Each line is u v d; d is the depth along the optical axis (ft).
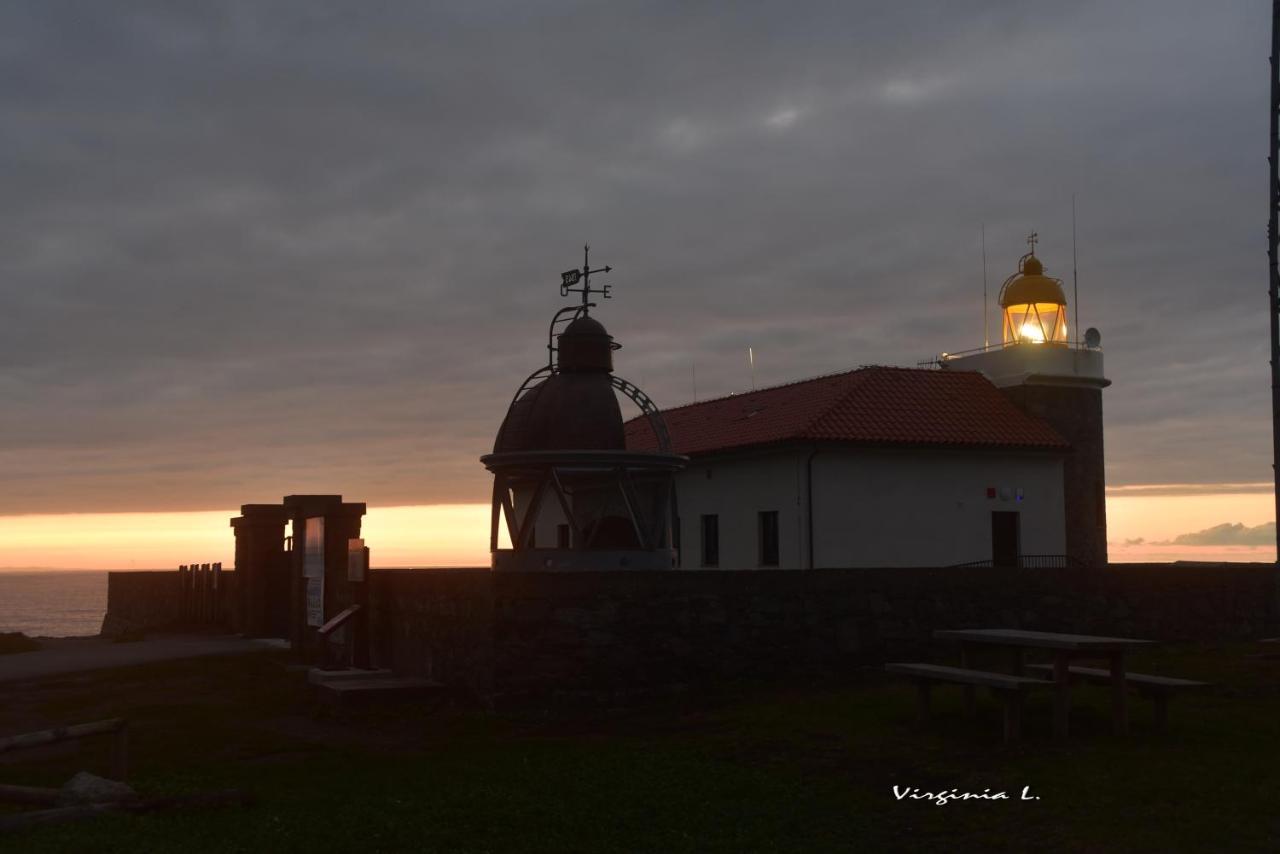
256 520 88.48
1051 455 98.02
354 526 67.87
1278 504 59.41
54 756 39.86
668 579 48.19
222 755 39.96
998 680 34.81
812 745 36.35
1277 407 57.72
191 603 107.14
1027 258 112.27
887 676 50.72
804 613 50.85
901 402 96.94
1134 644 34.96
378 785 33.81
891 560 90.48
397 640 56.70
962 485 94.02
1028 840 26.18
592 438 57.31
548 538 118.73
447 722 44.96
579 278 62.03
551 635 46.47
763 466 93.56
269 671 62.85
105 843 26.89
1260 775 29.99
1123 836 25.84
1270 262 56.80
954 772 32.07
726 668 48.91
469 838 28.02
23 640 88.99
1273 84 55.88
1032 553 96.63
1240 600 61.67
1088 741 34.63
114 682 59.62
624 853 26.63
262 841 27.76
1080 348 106.32
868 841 26.89
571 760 35.96
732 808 29.81
